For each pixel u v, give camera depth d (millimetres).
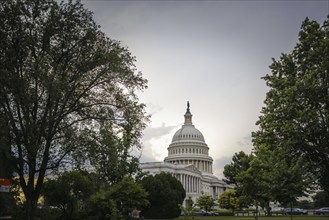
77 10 31969
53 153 33062
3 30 29281
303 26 41250
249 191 55562
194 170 186000
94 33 32250
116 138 35438
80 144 32531
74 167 35031
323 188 40844
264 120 41094
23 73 30875
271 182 39438
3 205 32406
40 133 29656
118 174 53906
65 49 32250
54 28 30812
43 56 31547
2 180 19906
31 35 30344
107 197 50219
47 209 49125
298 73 41000
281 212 116062
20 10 29812
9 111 29703
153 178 89312
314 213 105625
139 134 36156
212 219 77625
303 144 38281
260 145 47906
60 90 29188
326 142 37438
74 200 55469
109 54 31984
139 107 35344
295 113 37375
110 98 34875
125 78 33938
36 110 30797
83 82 34000
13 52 29734
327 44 37188
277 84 40938
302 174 37188
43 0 30344
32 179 31250
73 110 33062
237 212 131375
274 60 42875
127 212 55375
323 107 37812
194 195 175875
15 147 32062
